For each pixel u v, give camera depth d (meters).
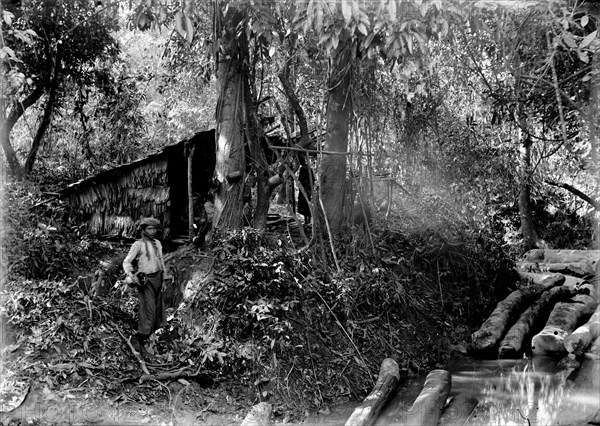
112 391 7.38
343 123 12.13
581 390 9.02
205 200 11.33
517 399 8.62
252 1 8.97
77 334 7.89
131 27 10.70
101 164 15.79
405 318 11.05
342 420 7.89
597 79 10.02
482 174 15.37
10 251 9.08
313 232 10.80
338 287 10.15
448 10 8.09
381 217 13.66
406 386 9.16
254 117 10.91
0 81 10.85
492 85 14.09
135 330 8.41
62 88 14.96
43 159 16.12
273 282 9.20
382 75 12.53
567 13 8.18
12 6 12.09
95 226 11.25
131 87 16.55
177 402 7.55
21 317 7.91
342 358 9.23
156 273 8.11
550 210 22.77
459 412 7.74
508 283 14.45
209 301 8.88
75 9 13.40
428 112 13.94
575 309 12.62
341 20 7.96
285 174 11.66
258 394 8.04
